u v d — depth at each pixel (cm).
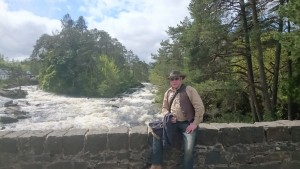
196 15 1820
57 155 502
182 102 490
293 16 1095
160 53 2256
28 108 3938
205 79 1877
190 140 476
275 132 518
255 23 1730
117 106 4069
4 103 4297
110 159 505
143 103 4559
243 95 2066
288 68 1677
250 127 516
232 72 1948
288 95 1570
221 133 512
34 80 8431
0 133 521
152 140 506
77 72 7262
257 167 515
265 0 1812
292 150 520
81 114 3475
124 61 10519
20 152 500
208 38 1738
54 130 539
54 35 7969
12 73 8669
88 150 503
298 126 521
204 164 512
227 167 513
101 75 6925
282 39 1139
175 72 498
